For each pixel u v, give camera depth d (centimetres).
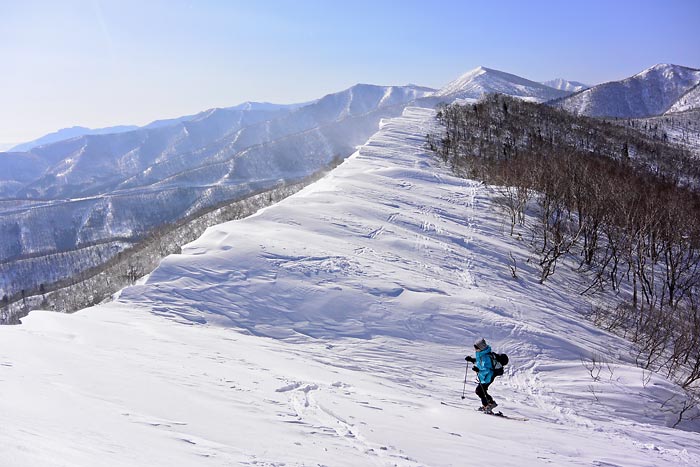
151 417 569
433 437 722
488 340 1689
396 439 668
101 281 6981
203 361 1016
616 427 1178
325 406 783
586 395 1427
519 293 2408
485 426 893
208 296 1708
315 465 498
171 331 1346
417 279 2081
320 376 1085
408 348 1580
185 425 561
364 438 646
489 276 2502
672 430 1241
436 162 5656
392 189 4009
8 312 8038
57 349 915
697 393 1638
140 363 894
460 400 1181
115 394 646
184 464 415
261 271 1898
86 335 1154
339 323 1666
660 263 3581
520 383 1469
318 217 2781
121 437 460
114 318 1445
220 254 1986
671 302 2962
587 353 1720
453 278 2305
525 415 1148
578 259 3306
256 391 820
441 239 2911
